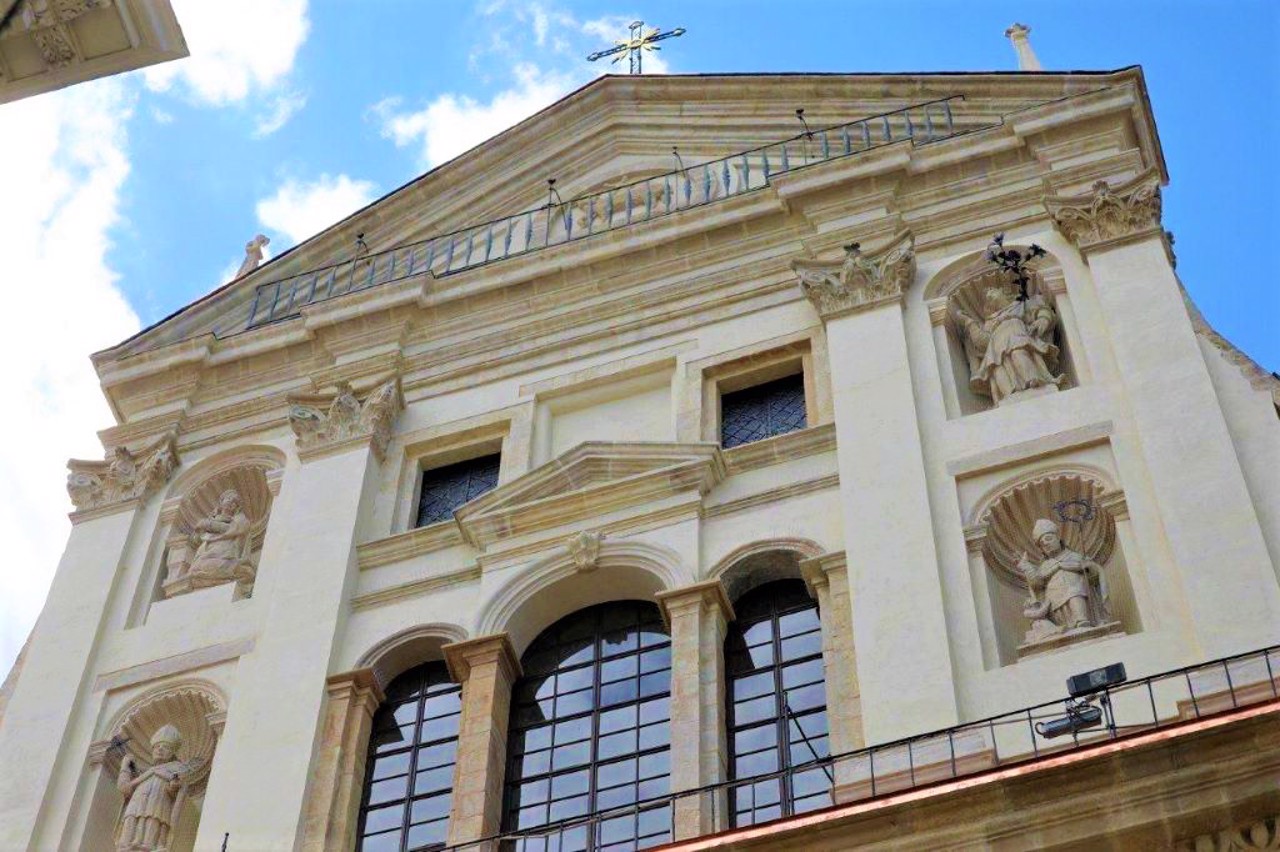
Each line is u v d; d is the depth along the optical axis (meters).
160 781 24.69
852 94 30.75
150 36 16.80
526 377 28.62
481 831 22.62
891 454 24.22
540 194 32.06
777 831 18.33
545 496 26.12
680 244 29.12
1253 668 19.95
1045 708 20.75
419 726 24.69
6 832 24.42
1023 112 28.20
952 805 17.95
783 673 23.41
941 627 21.83
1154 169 26.39
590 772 23.36
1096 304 25.39
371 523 27.28
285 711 24.45
